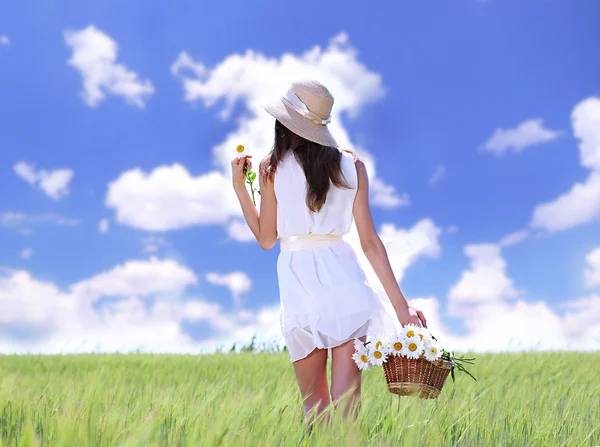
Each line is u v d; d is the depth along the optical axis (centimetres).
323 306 269
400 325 279
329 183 273
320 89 280
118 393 408
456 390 439
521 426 309
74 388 432
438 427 281
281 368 755
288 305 278
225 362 866
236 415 257
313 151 274
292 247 282
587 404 394
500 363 765
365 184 284
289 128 274
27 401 342
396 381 271
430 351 263
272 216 286
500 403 394
